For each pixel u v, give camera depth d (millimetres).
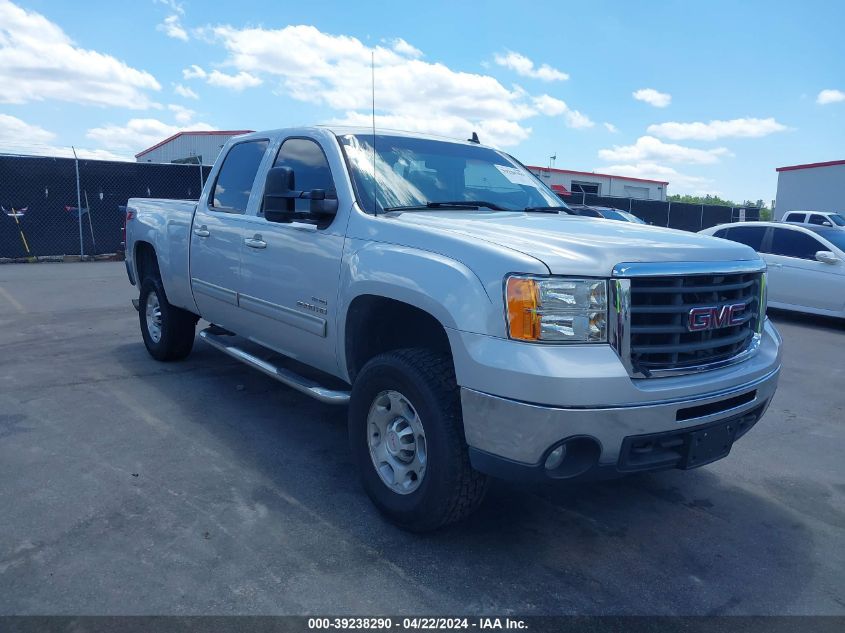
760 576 3236
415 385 3242
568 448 2980
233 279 4945
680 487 4234
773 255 10828
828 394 6500
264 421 5086
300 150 4586
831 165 33469
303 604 2871
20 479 3977
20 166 16109
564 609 2914
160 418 5086
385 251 3539
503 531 3568
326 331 4004
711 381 3152
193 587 2961
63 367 6410
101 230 17281
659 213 30172
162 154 28672
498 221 3738
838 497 4152
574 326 2879
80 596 2869
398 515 3445
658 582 3150
